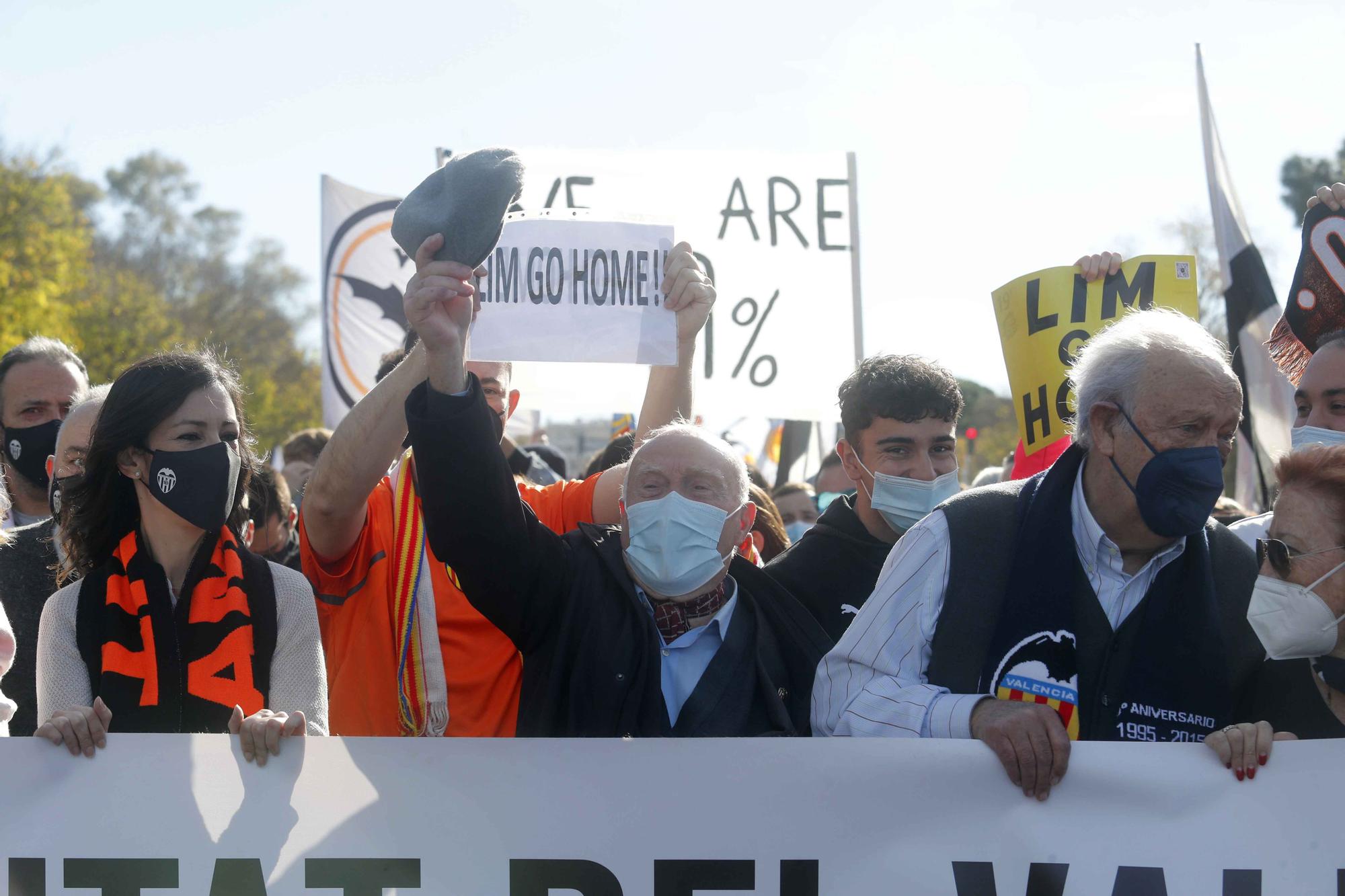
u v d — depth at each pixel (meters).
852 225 4.75
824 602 3.33
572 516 3.36
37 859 2.40
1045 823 2.42
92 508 2.83
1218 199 5.27
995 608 2.53
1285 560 2.46
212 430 2.82
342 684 3.17
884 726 2.49
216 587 2.81
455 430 2.50
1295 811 2.39
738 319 4.66
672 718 2.77
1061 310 4.01
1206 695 2.48
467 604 3.13
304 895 2.43
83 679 2.71
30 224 28.48
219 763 2.45
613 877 2.45
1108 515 2.52
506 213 2.47
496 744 2.46
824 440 8.45
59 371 4.23
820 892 2.45
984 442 41.09
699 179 4.67
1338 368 3.33
